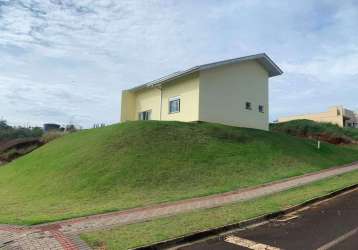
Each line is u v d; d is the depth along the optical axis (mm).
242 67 27578
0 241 8609
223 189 15094
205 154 19453
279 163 19750
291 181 16219
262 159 19938
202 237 8703
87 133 26703
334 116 50750
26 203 14805
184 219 10055
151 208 12328
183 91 26672
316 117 53156
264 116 28891
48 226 9969
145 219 10523
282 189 14383
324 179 16406
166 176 16719
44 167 21188
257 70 28750
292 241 7988
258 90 28641
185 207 12094
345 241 7727
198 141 21031
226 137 22406
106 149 19828
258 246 7785
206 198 13578
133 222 10164
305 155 22375
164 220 10109
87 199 14680
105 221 10484
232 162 18906
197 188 15523
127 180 16312
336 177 17016
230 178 16859
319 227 8984
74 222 10445
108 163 18172
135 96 34500
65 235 8867
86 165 18500
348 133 38594
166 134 21422
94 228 9578
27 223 10406
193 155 19156
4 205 14523
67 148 23484
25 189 18000
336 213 10375
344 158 24578
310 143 26719
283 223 9648
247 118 27578
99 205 13539
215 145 20828
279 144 23281
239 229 9297
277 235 8539
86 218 11031
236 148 20953
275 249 7520
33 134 46750
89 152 20141
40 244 8203
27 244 8250
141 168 17391
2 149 35688
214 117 25469
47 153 24828
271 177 17125
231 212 10648
